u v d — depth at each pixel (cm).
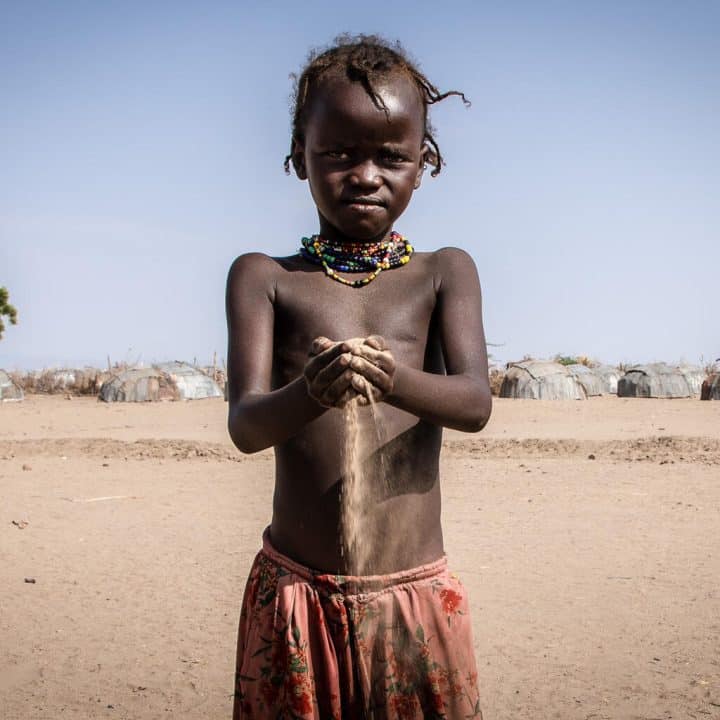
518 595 736
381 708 278
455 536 962
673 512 1083
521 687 545
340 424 284
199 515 1104
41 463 1588
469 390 266
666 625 657
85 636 650
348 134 278
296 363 291
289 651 277
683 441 1719
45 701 533
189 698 539
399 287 296
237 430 268
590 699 527
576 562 843
